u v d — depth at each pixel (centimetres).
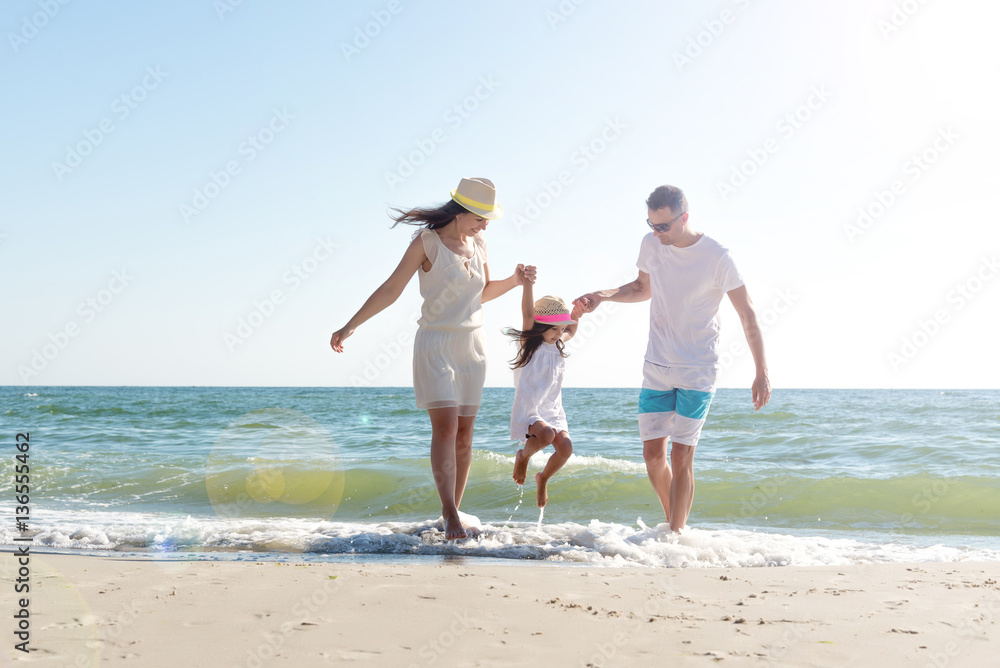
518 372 441
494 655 199
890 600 268
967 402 3222
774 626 230
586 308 425
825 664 193
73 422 1709
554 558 369
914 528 494
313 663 191
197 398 3956
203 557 367
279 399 3322
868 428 1359
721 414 1628
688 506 398
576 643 211
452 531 399
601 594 275
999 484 600
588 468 740
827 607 256
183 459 829
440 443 403
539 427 418
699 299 390
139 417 1894
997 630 227
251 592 273
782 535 446
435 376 400
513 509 562
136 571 314
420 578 300
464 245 405
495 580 298
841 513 541
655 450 414
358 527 437
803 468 814
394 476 672
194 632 219
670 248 391
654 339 407
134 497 613
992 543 442
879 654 201
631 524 505
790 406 2600
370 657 196
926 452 923
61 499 606
